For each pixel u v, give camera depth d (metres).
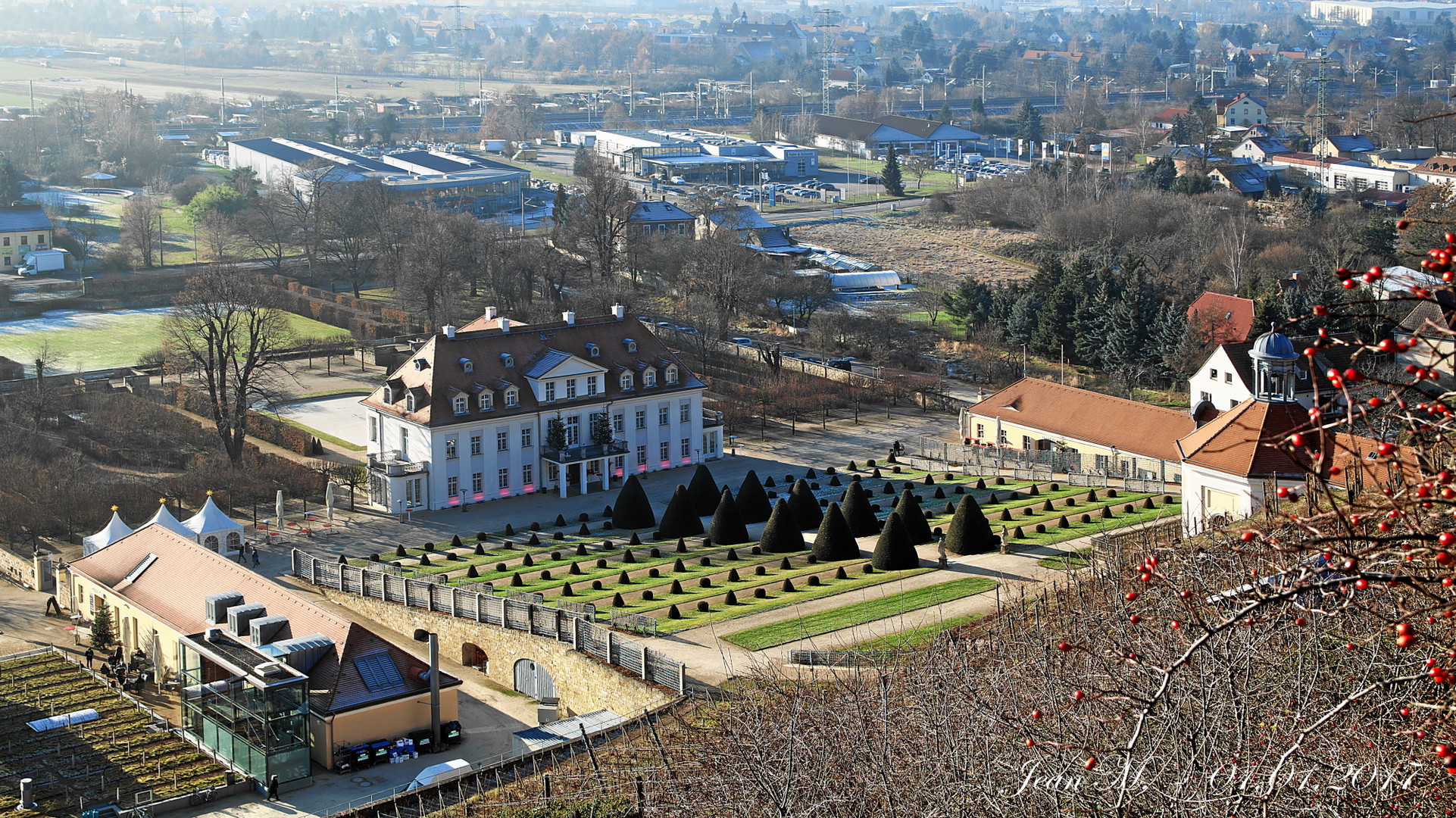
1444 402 25.17
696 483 155.50
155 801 89.00
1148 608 56.69
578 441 173.12
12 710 104.75
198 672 100.25
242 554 143.75
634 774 71.25
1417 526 25.11
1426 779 37.50
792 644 100.88
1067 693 52.06
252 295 192.12
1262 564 32.94
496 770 87.00
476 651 114.56
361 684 98.38
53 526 153.12
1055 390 172.62
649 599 116.62
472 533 154.12
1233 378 165.62
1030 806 47.06
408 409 165.75
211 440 189.12
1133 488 149.38
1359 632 44.81
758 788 59.38
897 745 59.19
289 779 93.38
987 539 124.50
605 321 179.75
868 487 161.88
